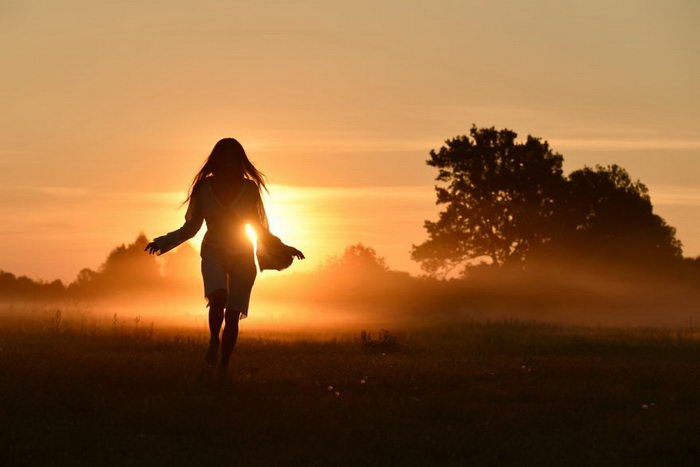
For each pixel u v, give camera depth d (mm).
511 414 9117
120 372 11547
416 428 8367
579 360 16094
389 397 10078
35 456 7012
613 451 7559
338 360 14383
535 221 92875
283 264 11750
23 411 8781
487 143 94312
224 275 11406
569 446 7785
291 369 12672
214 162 11594
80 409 8969
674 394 10867
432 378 11984
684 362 15820
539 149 94375
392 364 13797
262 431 8086
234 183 11531
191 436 7918
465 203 94500
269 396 10023
